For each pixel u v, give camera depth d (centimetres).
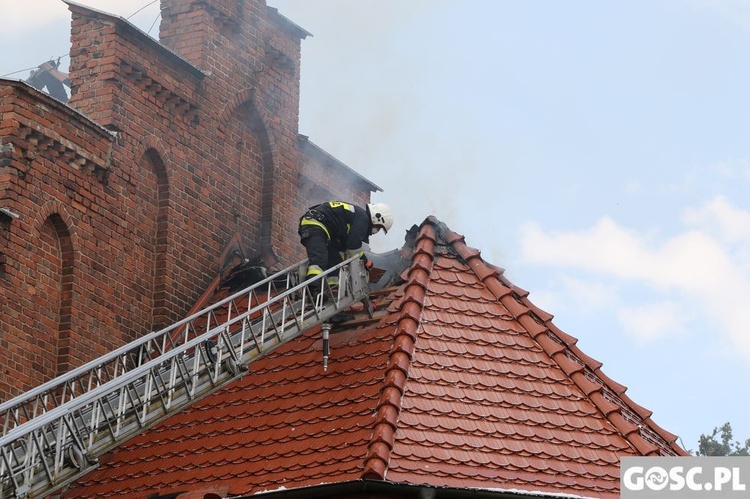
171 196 3014
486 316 2483
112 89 2905
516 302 2528
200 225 3091
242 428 2352
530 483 2159
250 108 3309
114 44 2917
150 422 2169
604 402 2370
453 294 2508
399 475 2080
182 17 3222
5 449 2019
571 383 2402
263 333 2344
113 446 2116
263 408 2375
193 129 3116
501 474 2155
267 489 2141
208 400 2461
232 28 3275
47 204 2694
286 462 2194
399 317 2409
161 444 2419
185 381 2223
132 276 2894
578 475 2209
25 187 2647
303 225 2488
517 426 2266
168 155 3025
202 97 3150
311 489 2095
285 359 2475
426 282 2505
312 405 2320
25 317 2617
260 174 3331
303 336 2514
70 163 2767
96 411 2088
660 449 2420
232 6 3278
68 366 2680
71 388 2320
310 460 2170
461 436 2202
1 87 2648
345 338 2464
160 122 3022
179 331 2928
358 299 2462
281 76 3416
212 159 3169
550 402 2342
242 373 2298
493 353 2400
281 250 3319
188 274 3025
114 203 2870
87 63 2941
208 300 3022
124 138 2917
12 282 2594
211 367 2292
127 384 2138
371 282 2605
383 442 2112
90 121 2806
